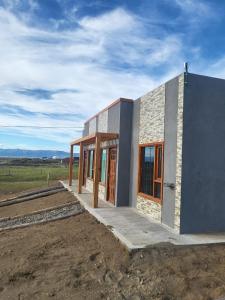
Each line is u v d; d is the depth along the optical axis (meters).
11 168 58.12
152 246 7.29
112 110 14.12
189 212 8.71
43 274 6.66
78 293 5.76
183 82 8.82
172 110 9.45
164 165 9.80
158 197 10.36
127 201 12.93
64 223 11.03
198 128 8.92
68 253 7.79
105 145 14.91
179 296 5.45
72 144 19.78
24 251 8.26
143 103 11.86
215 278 5.98
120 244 7.81
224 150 9.20
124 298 5.50
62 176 36.06
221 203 9.09
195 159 8.86
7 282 6.37
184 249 7.32
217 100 9.19
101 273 6.50
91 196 15.64
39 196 18.69
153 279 6.02
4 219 13.28
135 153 12.48
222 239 7.97
